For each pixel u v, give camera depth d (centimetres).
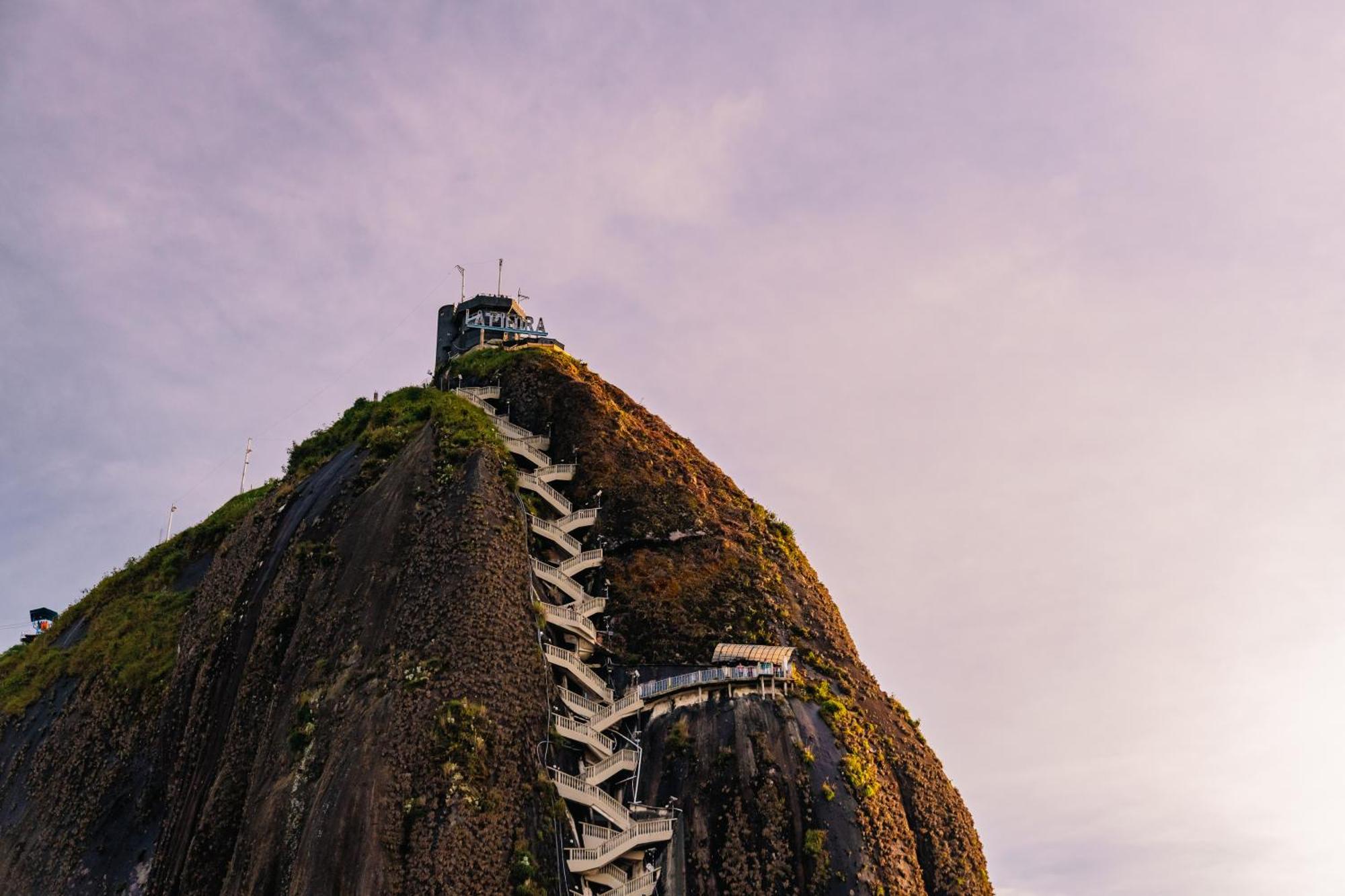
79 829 9169
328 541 9375
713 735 8538
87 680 10512
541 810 7481
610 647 9188
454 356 12575
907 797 8788
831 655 9638
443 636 7975
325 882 6950
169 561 11600
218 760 8625
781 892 7862
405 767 7300
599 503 10044
